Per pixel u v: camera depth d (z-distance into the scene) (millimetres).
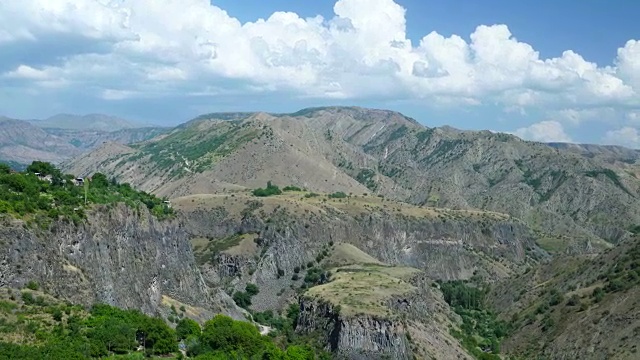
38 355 111500
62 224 156625
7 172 179000
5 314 126812
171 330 149625
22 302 134375
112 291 163750
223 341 161250
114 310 145625
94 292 154875
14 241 141500
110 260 169250
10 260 138875
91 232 165375
